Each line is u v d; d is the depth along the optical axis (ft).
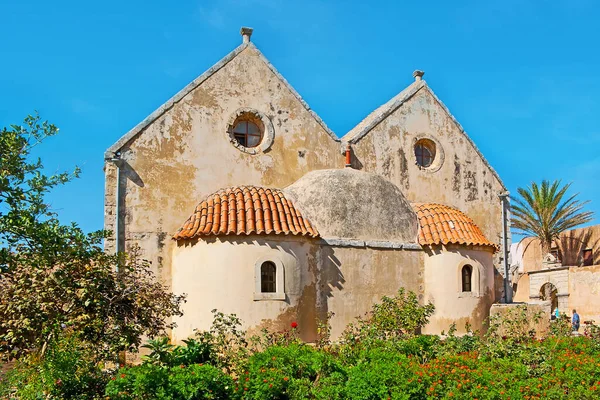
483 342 55.26
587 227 146.30
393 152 75.41
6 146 33.53
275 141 67.77
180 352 44.14
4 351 42.80
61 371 38.09
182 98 63.52
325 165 70.59
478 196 81.10
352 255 63.46
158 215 60.59
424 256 68.13
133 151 60.49
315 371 42.01
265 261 56.44
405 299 65.05
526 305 67.82
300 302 58.03
